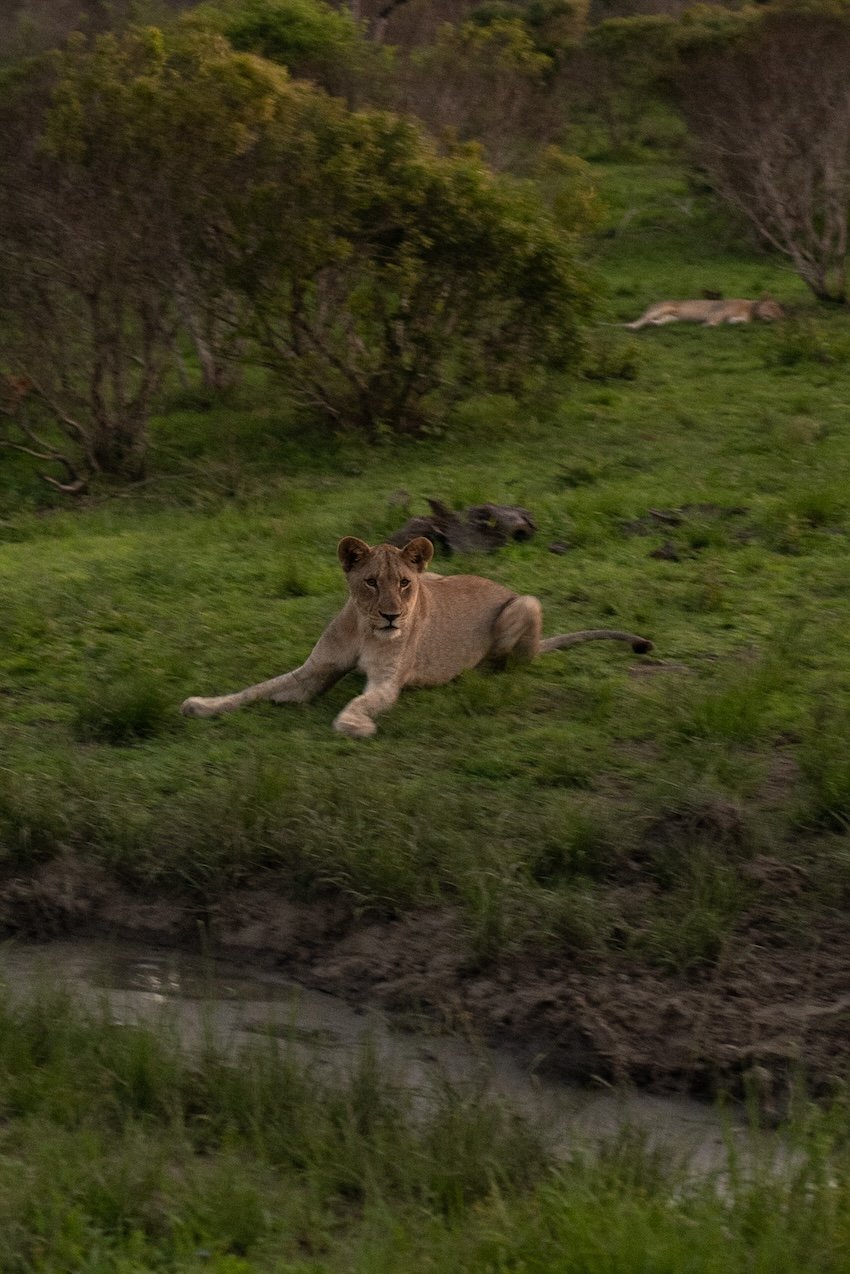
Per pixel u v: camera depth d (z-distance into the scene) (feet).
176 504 68.74
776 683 40.88
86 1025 26.35
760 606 48.44
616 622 47.73
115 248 71.15
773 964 28.17
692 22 153.07
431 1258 18.71
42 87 87.76
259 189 73.61
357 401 79.97
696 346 99.76
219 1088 23.91
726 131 112.27
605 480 66.49
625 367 91.20
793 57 109.50
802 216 111.86
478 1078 25.21
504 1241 19.03
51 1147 21.25
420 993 28.43
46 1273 18.53
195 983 29.43
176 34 87.97
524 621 43.50
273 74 74.69
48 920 32.01
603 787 35.45
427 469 71.26
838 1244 18.93
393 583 39.50
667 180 148.66
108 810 34.04
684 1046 26.05
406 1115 23.35
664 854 31.40
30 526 65.10
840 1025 26.20
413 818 32.94
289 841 32.27
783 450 69.72
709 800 32.91
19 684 43.42
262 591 51.42
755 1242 19.51
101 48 79.56
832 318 105.09
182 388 90.94
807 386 86.53
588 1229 18.79
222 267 77.20
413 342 78.02
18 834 33.58
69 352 73.92
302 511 63.36
